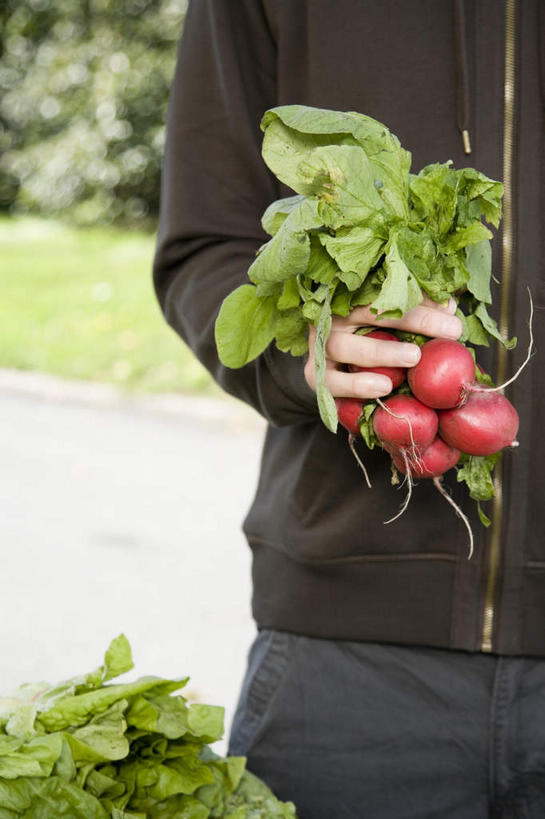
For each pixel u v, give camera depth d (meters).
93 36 11.22
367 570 1.51
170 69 10.89
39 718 1.43
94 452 5.75
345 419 1.19
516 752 1.50
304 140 1.16
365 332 1.16
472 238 1.12
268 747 1.58
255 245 1.56
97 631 3.73
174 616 3.86
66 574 4.17
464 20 1.42
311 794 1.57
